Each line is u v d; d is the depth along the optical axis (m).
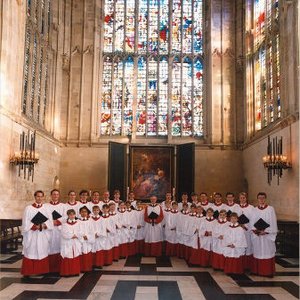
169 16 32.62
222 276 12.89
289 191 20.78
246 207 14.77
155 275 12.99
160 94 31.94
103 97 31.84
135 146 30.02
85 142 30.47
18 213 21.47
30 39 24.55
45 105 28.14
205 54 32.19
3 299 10.03
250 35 30.28
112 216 14.99
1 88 19.47
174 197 29.38
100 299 10.13
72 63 31.48
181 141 31.14
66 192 30.11
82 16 31.95
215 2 32.16
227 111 31.12
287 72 21.45
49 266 13.18
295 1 20.52
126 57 32.16
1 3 19.72
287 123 20.98
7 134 19.95
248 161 29.14
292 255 17.39
